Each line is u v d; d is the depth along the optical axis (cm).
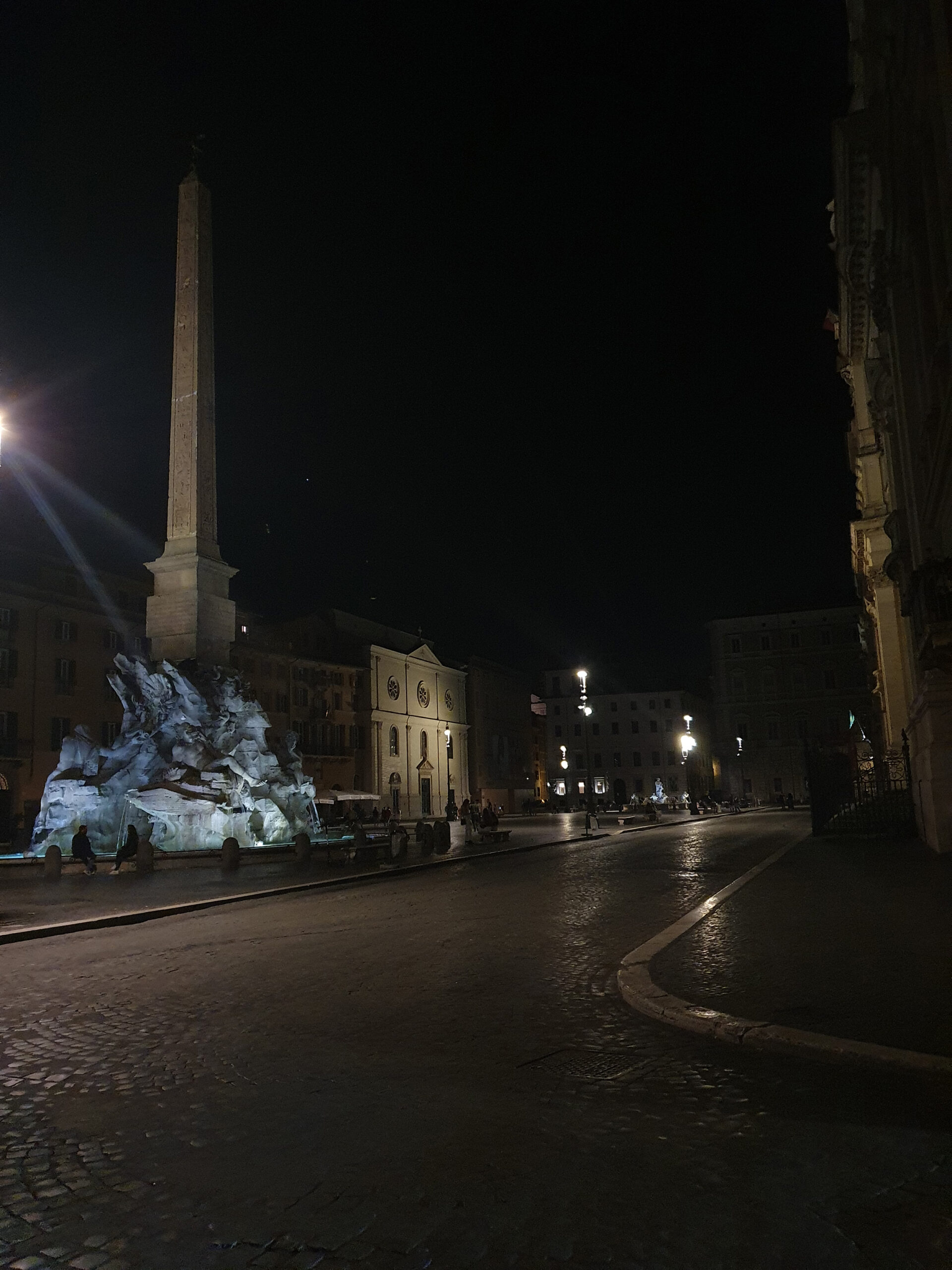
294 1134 473
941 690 1686
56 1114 518
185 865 2277
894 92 1466
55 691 4781
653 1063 571
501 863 2445
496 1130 468
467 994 795
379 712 7394
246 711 2825
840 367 3362
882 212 1927
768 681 9025
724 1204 373
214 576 2852
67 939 1268
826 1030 585
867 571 3528
